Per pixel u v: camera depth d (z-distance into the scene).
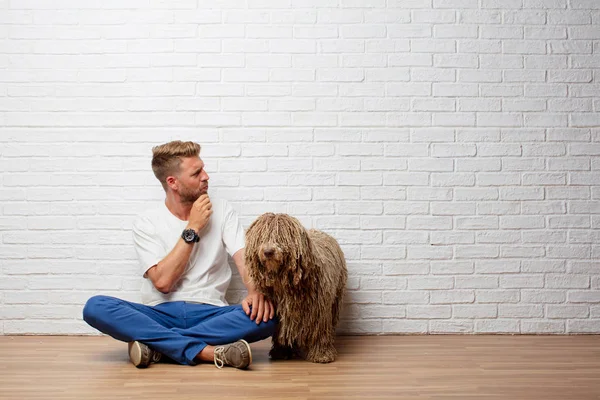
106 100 3.29
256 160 3.30
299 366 2.58
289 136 3.31
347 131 3.32
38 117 3.28
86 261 3.26
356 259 3.31
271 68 3.31
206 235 2.94
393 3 3.34
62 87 3.29
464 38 3.35
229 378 2.36
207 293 2.88
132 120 3.29
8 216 3.26
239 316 2.65
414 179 3.32
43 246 3.26
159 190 3.28
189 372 2.46
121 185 3.28
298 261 2.51
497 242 3.33
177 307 2.79
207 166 3.29
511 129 3.35
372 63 3.33
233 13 3.31
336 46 3.32
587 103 3.35
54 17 3.29
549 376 2.39
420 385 2.25
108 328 2.59
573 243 3.34
